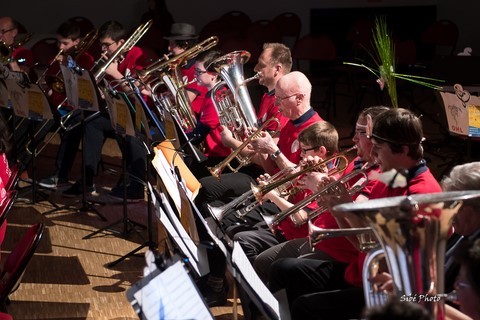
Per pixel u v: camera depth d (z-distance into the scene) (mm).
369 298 2740
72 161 7242
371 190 3641
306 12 13570
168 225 3578
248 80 5535
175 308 2639
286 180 4188
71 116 7160
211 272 4699
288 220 4457
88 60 7938
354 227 3455
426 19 13305
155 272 2662
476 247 2518
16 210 6664
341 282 3807
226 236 3637
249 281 3303
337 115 10883
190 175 4566
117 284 5152
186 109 6141
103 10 13328
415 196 2508
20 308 4766
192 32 7746
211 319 2734
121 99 5582
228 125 5539
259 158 5262
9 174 5051
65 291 5031
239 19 12789
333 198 3602
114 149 8828
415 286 2531
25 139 7457
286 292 3713
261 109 5562
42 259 5566
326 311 3512
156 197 3809
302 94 4910
